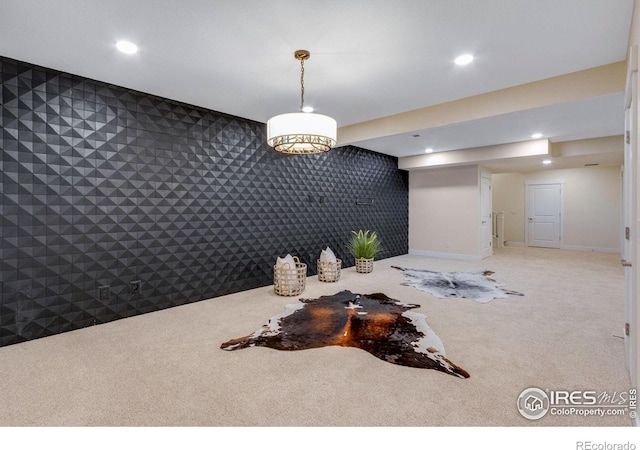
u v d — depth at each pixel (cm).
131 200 334
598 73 289
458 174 709
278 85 325
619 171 763
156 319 325
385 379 208
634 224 191
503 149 586
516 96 334
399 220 757
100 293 313
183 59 269
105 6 199
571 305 359
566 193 845
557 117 413
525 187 910
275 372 218
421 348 253
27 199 273
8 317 265
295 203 505
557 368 220
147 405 181
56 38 236
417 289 439
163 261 358
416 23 221
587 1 198
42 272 282
